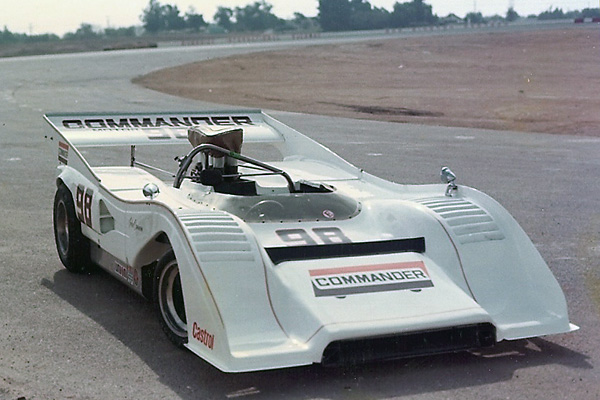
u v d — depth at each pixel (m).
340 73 36.19
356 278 4.46
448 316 4.23
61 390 4.08
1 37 120.38
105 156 13.05
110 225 5.63
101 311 5.39
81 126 6.99
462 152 13.80
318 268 4.50
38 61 57.25
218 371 4.34
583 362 4.48
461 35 70.88
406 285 4.47
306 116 20.84
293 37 104.12
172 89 30.45
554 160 12.84
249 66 41.62
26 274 6.30
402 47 55.34
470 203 5.17
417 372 4.32
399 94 26.62
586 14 178.12
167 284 4.69
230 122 7.56
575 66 36.06
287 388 4.11
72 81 35.28
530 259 4.85
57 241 6.53
